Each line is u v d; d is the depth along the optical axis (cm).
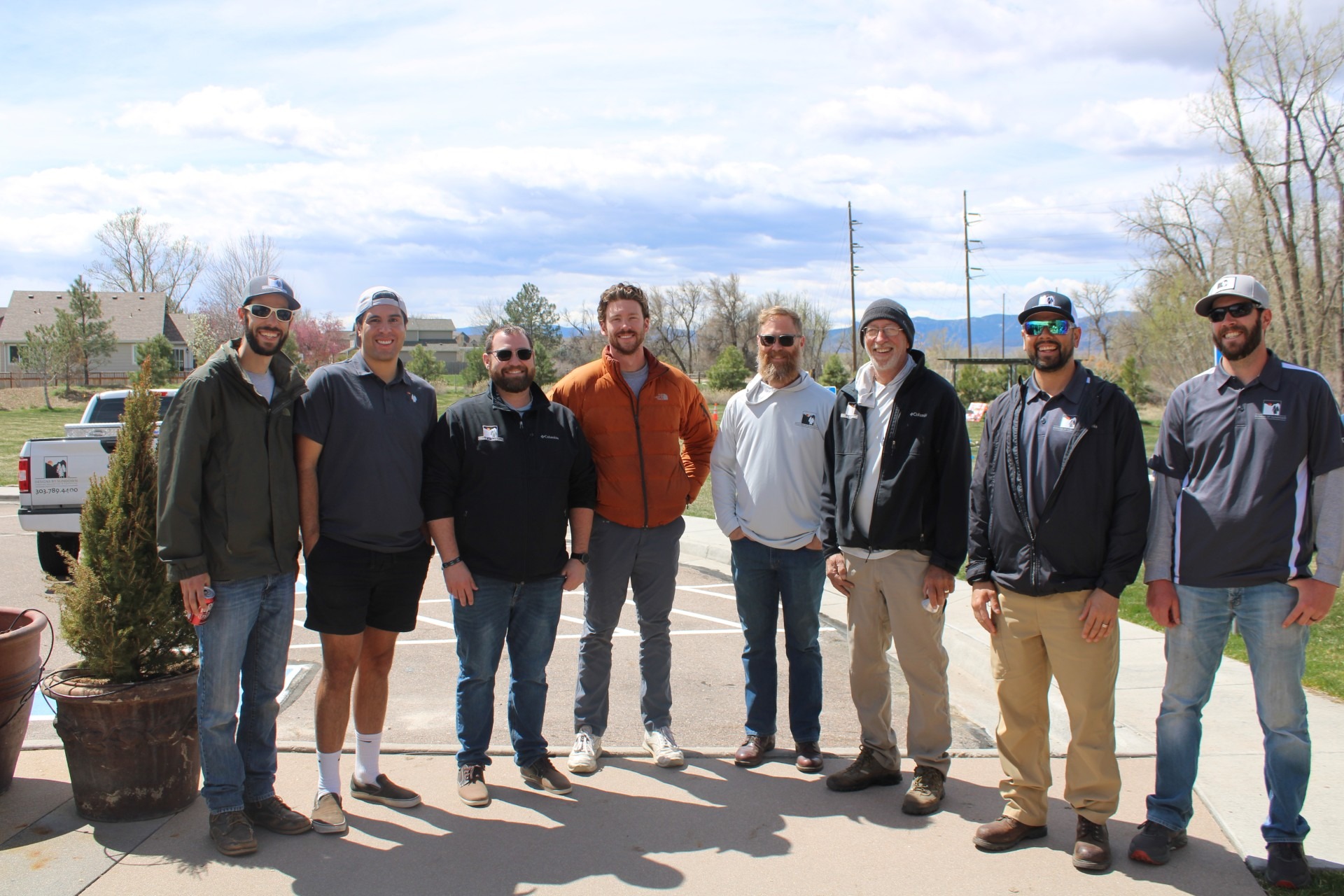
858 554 427
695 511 1495
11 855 367
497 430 423
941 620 422
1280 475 342
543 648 441
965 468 411
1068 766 372
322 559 394
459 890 344
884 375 425
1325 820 385
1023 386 384
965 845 380
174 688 397
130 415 403
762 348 462
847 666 684
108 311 6544
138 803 395
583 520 448
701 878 353
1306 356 2166
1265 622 346
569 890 344
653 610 478
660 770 461
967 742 521
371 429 397
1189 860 365
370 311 400
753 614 471
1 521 1384
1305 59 2075
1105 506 361
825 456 446
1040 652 380
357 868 360
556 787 429
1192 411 363
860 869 360
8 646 404
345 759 475
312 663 662
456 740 514
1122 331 5634
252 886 346
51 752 475
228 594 372
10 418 4022
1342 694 532
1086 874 355
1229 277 350
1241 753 454
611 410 464
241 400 371
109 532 395
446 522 418
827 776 453
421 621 801
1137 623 727
